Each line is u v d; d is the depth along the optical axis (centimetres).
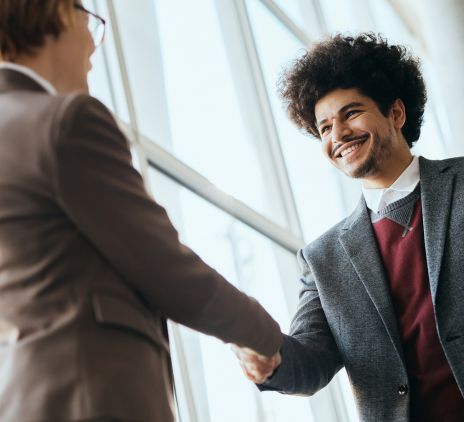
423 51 1058
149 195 183
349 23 852
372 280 266
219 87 550
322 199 638
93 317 165
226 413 418
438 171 274
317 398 540
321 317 280
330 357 273
